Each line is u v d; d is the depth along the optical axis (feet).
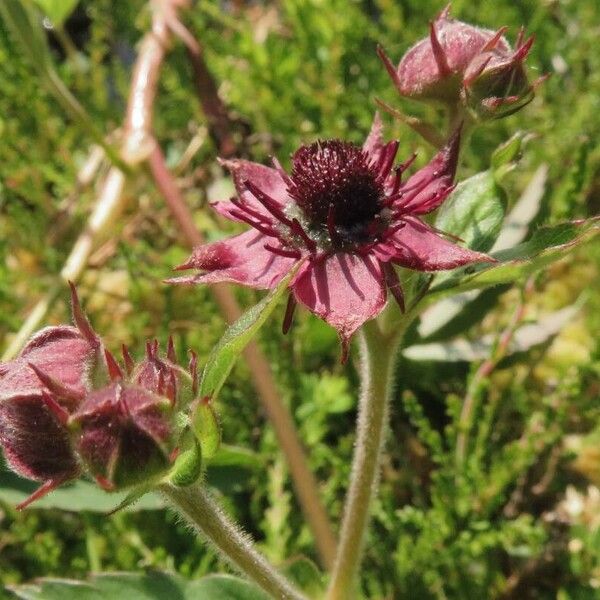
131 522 0.37
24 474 0.22
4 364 0.22
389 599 0.35
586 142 0.38
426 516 0.38
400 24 0.55
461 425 0.37
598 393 0.41
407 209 0.24
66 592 0.29
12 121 0.53
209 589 0.29
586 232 0.23
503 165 0.28
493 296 0.39
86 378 0.22
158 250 0.53
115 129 0.58
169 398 0.21
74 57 0.59
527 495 0.39
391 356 0.27
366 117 0.51
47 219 0.54
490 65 0.26
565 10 0.57
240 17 0.63
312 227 0.24
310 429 0.38
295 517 0.39
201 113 0.56
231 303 0.42
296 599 0.26
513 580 0.36
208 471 0.35
